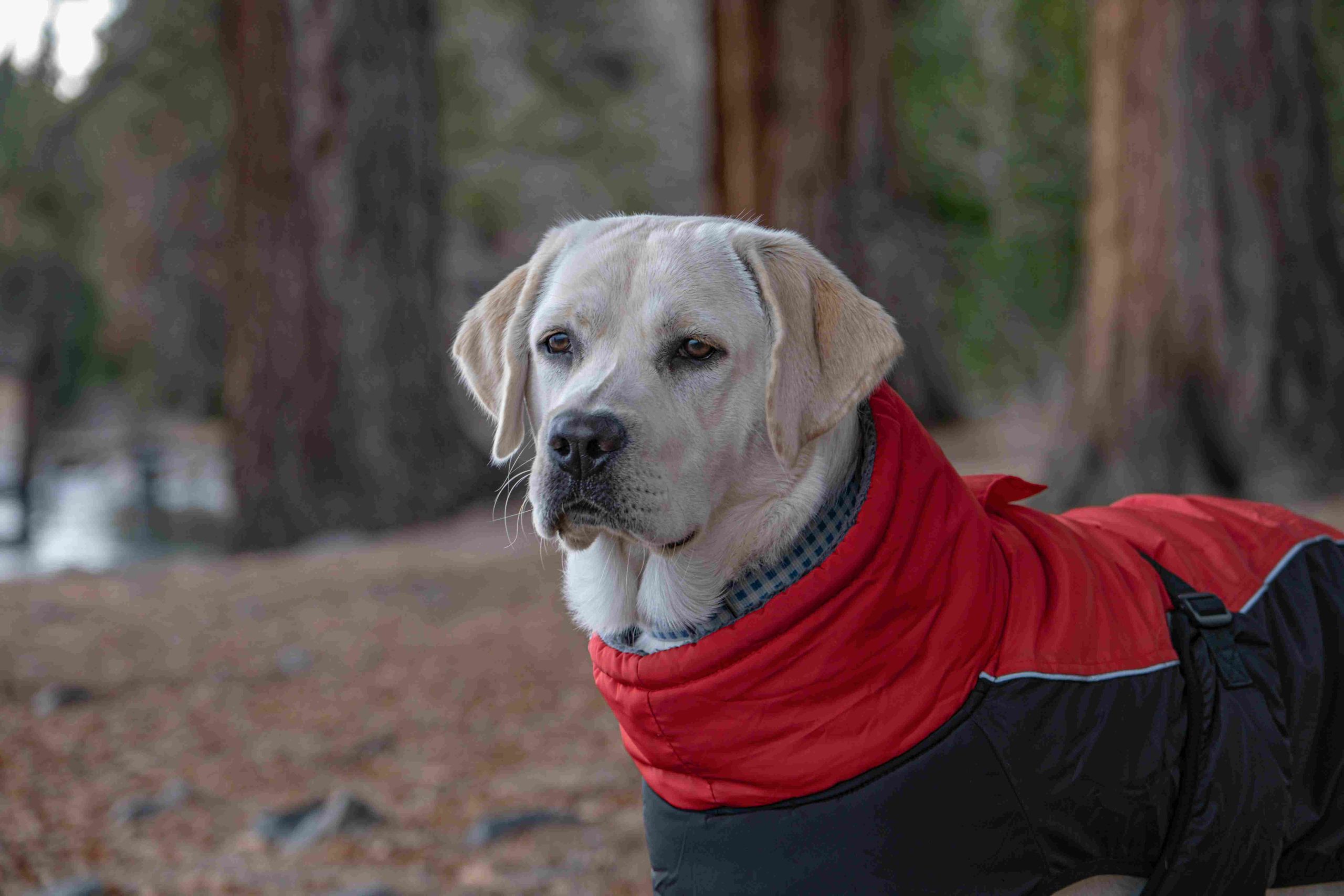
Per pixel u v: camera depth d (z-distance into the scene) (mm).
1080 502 8453
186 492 21656
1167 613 2229
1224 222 8188
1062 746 1967
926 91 22656
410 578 9086
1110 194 8555
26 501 18594
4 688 6250
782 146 12141
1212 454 8180
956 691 1959
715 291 2189
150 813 4426
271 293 12281
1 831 4121
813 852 1946
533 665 6535
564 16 33562
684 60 33469
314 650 7113
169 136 29484
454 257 29500
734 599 2174
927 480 2053
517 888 3689
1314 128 8492
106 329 32000
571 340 2271
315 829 4203
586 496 2105
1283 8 8375
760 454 2188
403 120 12758
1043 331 21453
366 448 12359
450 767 4988
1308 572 2424
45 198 22734
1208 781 2076
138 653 7074
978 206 23172
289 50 12266
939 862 1911
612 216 2543
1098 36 8742
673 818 2121
